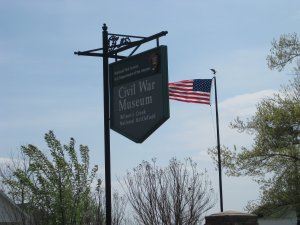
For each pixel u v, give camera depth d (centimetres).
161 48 984
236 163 2564
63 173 1650
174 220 1833
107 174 1051
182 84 2412
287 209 2555
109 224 1038
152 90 995
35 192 1636
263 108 2555
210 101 2394
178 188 1861
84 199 1673
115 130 1055
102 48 1084
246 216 948
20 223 1791
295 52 2650
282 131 2522
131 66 1038
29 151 1653
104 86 1077
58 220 1619
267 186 2545
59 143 1675
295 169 2497
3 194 1983
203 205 2125
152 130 990
